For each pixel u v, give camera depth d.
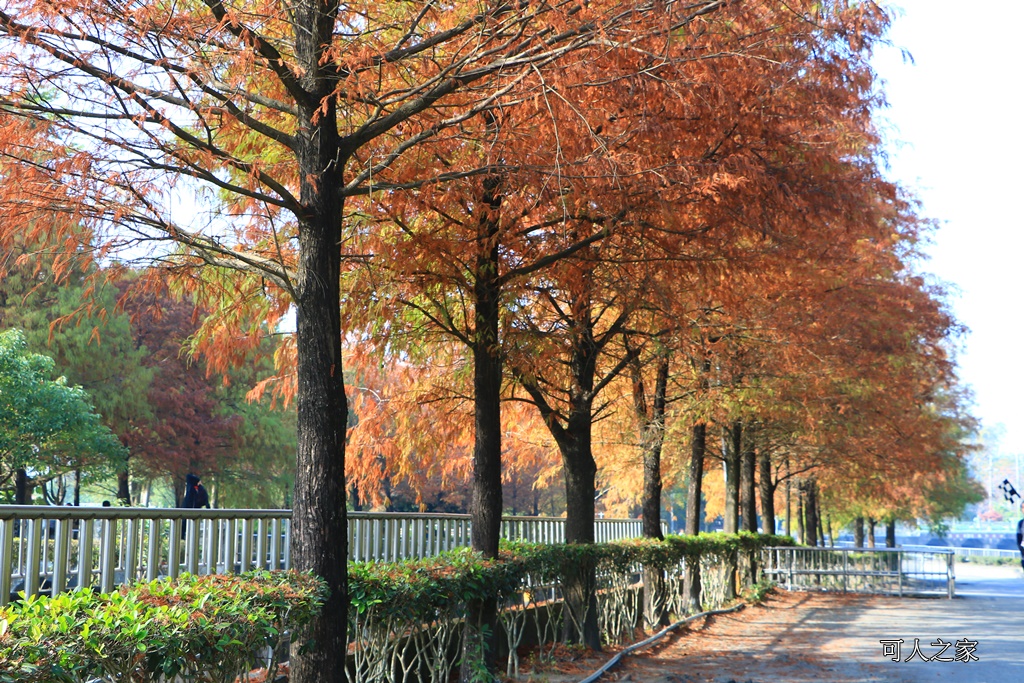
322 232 7.08
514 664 10.80
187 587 5.38
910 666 12.03
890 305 16.86
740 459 24.09
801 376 16.72
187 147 7.60
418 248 8.80
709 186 8.01
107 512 6.74
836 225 10.84
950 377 25.11
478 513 10.04
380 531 10.58
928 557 25.80
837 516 50.03
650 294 10.50
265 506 37.56
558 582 12.03
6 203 6.36
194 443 33.62
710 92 7.65
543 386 13.31
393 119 7.24
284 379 11.40
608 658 12.16
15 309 27.05
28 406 23.03
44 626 4.05
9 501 26.09
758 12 7.95
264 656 8.09
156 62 6.20
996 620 18.45
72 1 5.84
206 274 9.27
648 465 17.08
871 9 8.24
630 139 8.04
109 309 28.95
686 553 17.38
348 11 7.40
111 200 6.44
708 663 12.20
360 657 8.69
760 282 11.43
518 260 9.98
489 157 7.50
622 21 6.75
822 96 8.95
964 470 43.72
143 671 4.63
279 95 8.20
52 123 6.21
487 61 7.38
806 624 17.48
